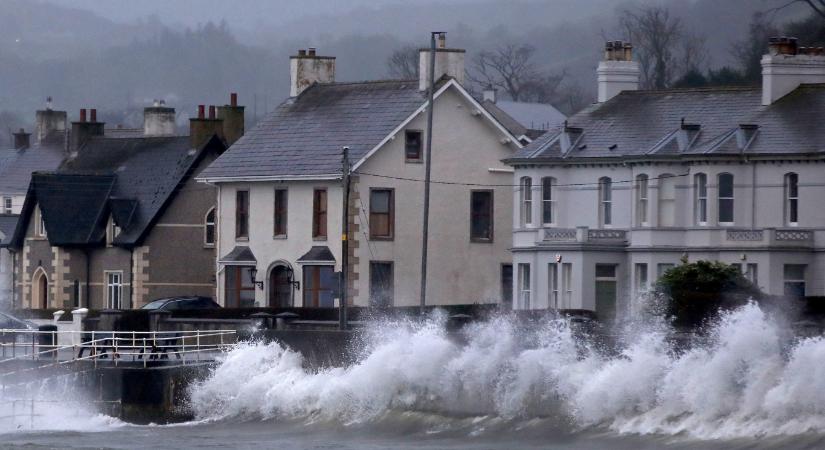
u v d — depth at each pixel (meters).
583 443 172.38
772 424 162.00
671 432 169.38
